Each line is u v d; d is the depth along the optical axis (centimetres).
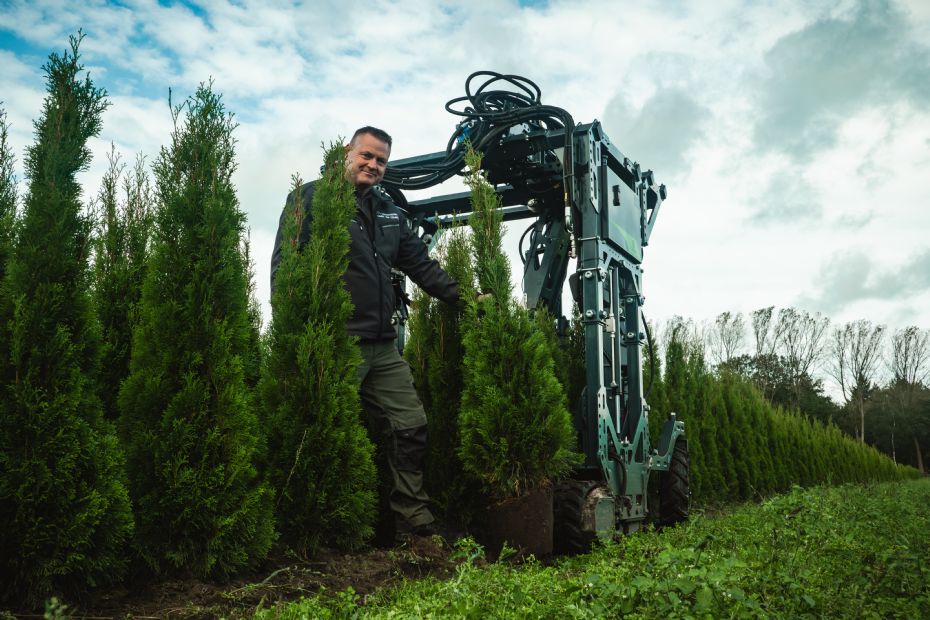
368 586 308
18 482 231
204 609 250
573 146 526
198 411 291
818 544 338
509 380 429
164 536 279
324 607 248
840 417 5431
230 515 288
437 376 481
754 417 1502
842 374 5647
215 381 296
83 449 245
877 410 5594
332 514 336
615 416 530
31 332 240
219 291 313
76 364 248
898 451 5466
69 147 262
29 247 246
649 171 674
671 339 1165
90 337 261
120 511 248
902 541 367
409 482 386
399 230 425
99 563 242
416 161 612
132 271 402
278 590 284
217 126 326
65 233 255
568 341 627
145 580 270
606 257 536
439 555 363
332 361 348
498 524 414
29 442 235
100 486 246
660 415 988
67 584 239
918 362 5850
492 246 450
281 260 377
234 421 294
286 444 333
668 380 1135
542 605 235
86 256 268
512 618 225
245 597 269
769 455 1472
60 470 236
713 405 1287
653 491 786
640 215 631
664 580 227
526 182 607
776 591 253
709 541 360
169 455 280
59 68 266
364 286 388
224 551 283
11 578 230
